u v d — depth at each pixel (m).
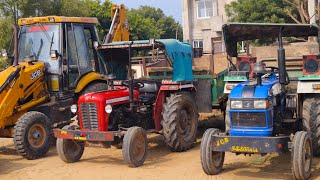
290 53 9.74
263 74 6.56
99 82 10.04
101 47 8.60
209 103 9.47
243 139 6.00
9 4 26.30
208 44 29.33
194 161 7.64
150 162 7.70
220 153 6.65
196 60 11.78
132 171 7.10
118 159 8.08
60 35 9.31
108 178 6.78
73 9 27.80
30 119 8.30
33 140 8.38
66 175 7.08
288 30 7.63
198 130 10.45
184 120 8.55
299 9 16.92
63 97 9.31
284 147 5.88
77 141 7.86
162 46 8.16
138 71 10.86
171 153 8.41
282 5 21.25
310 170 6.11
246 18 22.09
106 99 7.52
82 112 7.59
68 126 7.77
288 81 7.00
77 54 9.66
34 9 27.00
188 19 30.34
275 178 6.37
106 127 7.48
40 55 9.45
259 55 10.06
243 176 6.51
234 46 8.55
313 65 6.88
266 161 7.40
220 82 9.56
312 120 6.84
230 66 8.84
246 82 6.84
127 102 7.98
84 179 6.80
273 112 6.23
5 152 9.21
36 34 9.55
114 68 9.23
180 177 6.62
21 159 8.46
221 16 28.28
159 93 8.44
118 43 8.41
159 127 8.42
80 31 9.79
